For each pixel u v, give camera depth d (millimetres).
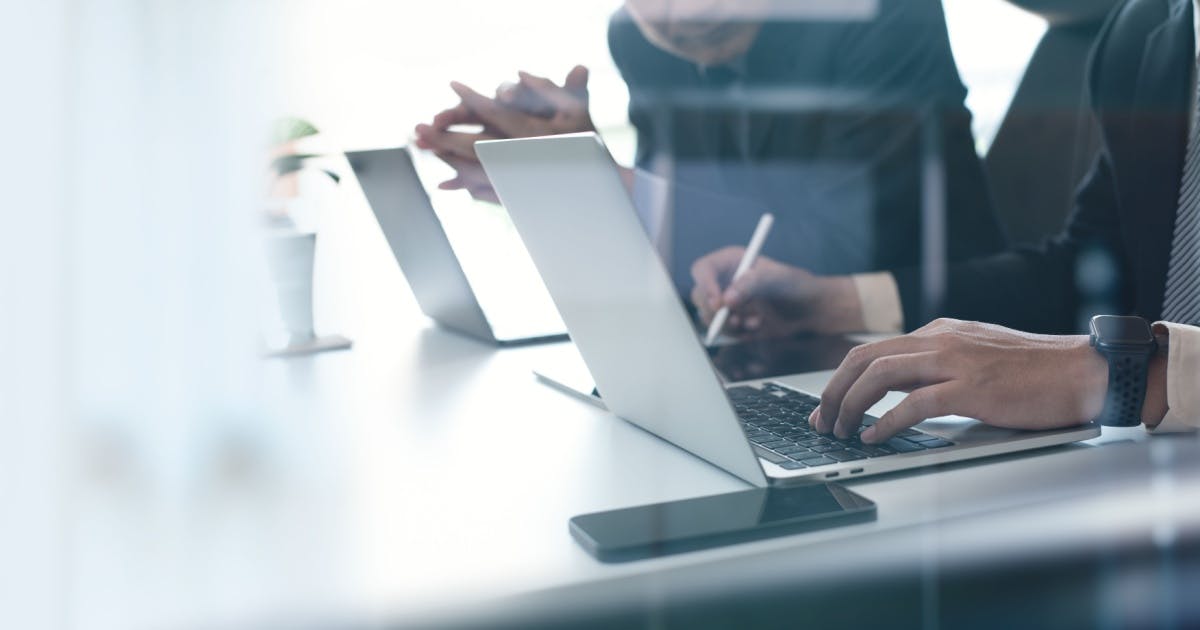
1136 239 1123
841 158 1420
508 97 1093
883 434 534
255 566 393
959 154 1414
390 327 997
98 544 425
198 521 434
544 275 598
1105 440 559
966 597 430
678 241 1355
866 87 1434
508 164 556
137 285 585
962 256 1360
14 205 558
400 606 370
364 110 1192
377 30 1237
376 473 520
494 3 1491
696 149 1542
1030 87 1509
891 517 443
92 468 479
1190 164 976
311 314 888
